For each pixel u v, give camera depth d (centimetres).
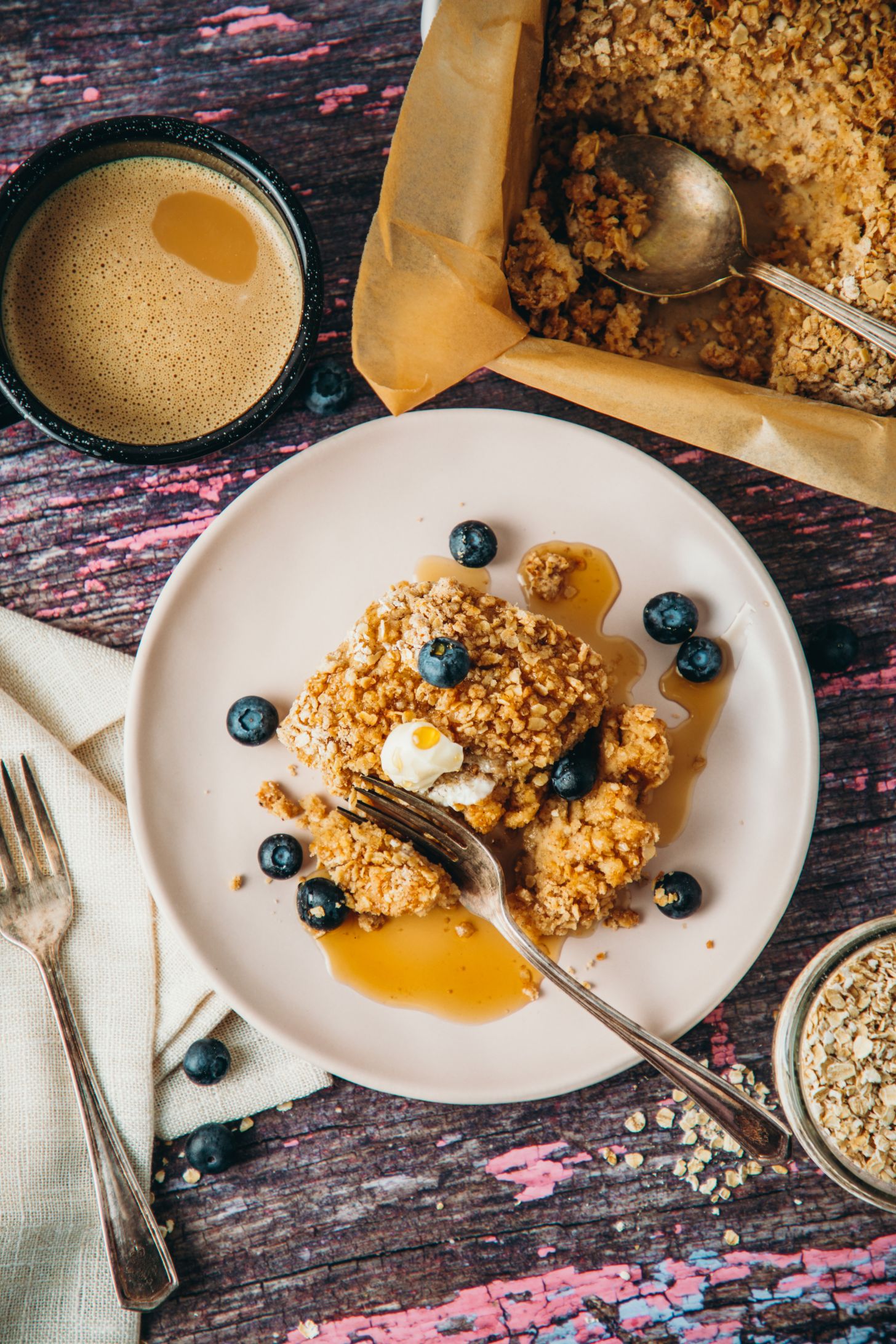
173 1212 67
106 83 68
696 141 67
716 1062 67
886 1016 63
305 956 65
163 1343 66
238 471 68
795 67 65
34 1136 66
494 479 67
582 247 66
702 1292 66
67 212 65
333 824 64
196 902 65
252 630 66
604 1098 67
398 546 67
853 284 66
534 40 64
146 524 68
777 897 65
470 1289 66
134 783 65
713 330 67
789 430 63
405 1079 64
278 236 65
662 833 66
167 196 65
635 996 65
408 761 62
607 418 68
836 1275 66
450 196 63
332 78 68
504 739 63
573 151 66
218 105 68
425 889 63
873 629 68
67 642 67
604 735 64
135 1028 66
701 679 66
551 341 64
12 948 67
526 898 65
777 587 68
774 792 66
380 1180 67
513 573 67
